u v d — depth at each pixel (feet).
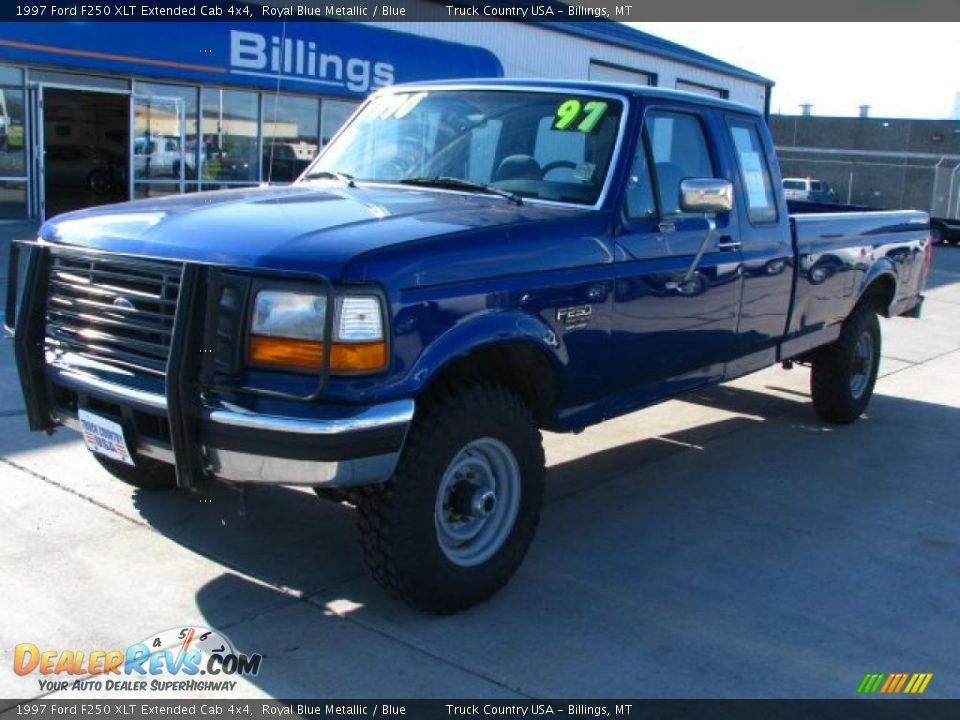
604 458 19.85
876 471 19.70
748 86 101.76
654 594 13.44
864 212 23.40
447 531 12.38
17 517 14.69
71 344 12.44
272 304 10.75
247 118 60.44
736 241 17.13
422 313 11.16
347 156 16.58
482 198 14.29
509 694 10.69
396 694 10.58
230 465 10.94
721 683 11.16
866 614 13.15
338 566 13.71
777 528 16.24
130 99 55.06
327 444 10.48
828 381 22.45
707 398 25.43
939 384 28.96
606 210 14.17
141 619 11.93
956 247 100.17
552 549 14.89
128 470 14.98
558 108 15.34
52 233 12.97
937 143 147.74
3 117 51.34
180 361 10.77
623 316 14.37
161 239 11.57
